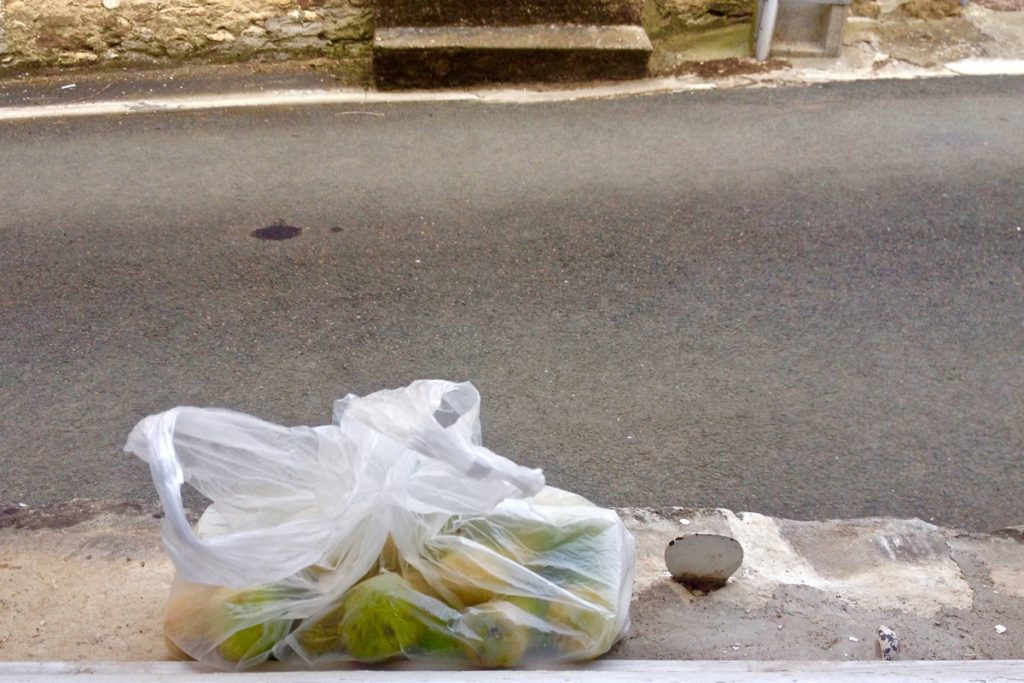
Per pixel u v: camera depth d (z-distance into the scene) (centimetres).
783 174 572
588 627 223
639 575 280
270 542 205
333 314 437
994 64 752
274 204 540
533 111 672
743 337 419
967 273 468
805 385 388
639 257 483
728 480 337
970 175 569
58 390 384
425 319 433
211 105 682
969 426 366
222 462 221
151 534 297
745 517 312
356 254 486
